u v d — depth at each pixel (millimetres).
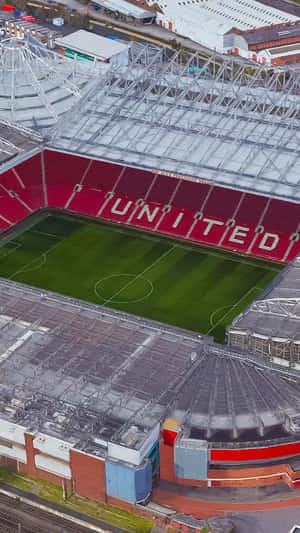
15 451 83312
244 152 136375
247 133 139750
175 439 79312
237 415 82438
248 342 93062
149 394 84625
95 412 82000
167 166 136125
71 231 136750
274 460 80812
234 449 78875
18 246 132750
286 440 79750
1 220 138375
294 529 75312
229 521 76875
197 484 81188
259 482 81188
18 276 124812
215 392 85500
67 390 84938
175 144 140000
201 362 90438
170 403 83188
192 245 131875
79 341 93000
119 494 79062
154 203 140125
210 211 136125
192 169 134625
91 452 78500
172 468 81188
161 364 89188
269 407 83562
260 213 133375
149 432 78875
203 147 138625
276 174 130875
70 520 79562
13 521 79750
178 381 86750
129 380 86625
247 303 117312
